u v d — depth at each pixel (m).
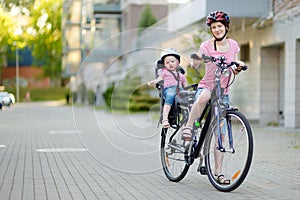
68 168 9.59
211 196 6.91
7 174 8.88
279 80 22.91
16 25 33.44
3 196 6.97
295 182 8.00
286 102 20.61
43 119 28.38
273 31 21.45
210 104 7.35
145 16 42.44
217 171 7.29
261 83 22.83
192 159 7.65
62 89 80.00
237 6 21.44
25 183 7.98
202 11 21.19
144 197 6.88
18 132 18.89
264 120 22.84
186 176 8.56
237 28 24.58
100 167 9.70
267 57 22.84
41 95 77.50
